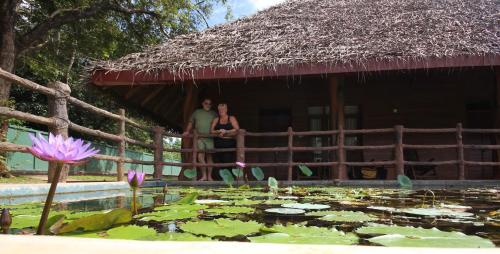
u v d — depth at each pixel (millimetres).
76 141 1106
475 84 7816
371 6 8016
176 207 2135
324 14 7738
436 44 5754
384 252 426
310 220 1671
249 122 8422
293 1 9055
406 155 7629
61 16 11070
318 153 8078
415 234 1280
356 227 1492
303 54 5895
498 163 5520
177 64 6074
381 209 2127
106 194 3641
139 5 12906
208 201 2516
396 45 5824
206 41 6957
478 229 1480
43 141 1068
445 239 1203
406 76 7742
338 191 3889
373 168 7137
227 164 5895
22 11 11953
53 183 1146
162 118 9414
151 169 18406
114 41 13727
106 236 1261
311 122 8297
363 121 8094
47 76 13609
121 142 5273
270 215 1841
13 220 1635
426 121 7887
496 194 3535
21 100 15438
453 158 7660
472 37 5871
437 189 4391
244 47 6441
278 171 8172
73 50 13609
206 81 6973
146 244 451
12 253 399
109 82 6246
